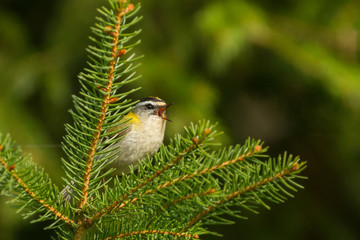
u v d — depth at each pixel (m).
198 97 10.95
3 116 10.87
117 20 3.83
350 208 12.33
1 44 11.88
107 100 4.20
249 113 13.49
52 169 10.30
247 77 12.83
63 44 11.73
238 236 11.31
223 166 4.32
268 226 11.59
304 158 12.95
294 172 4.36
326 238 11.73
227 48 10.78
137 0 11.35
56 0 12.46
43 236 10.60
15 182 4.03
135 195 4.36
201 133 4.06
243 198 4.50
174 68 11.30
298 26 11.71
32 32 12.62
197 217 4.64
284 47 11.23
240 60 12.21
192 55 11.75
